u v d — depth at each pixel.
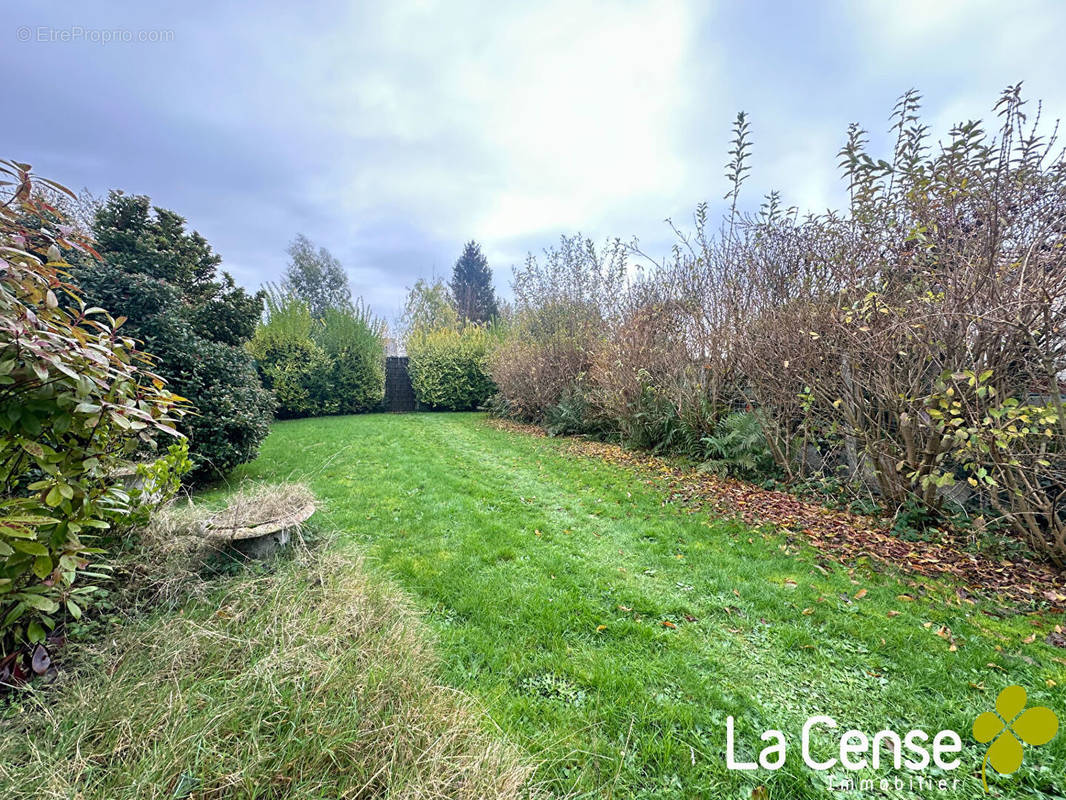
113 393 1.60
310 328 12.14
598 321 8.61
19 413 1.36
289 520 2.68
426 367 12.92
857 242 4.07
